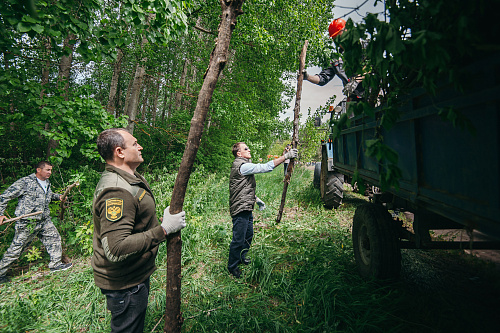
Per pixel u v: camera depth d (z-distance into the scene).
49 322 2.31
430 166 1.37
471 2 0.81
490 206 0.92
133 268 1.37
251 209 2.86
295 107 3.39
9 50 3.02
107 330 2.15
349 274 2.55
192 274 2.99
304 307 2.15
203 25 8.52
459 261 2.67
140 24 3.13
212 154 9.48
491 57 0.87
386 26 1.03
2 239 3.95
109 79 13.06
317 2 7.25
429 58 0.91
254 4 6.61
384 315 1.87
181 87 7.37
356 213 2.61
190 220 3.75
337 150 3.44
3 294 2.85
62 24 2.88
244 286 2.65
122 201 1.31
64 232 4.15
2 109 3.45
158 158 8.96
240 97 7.89
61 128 3.55
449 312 1.85
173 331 1.56
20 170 6.65
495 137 0.89
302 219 4.65
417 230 1.87
